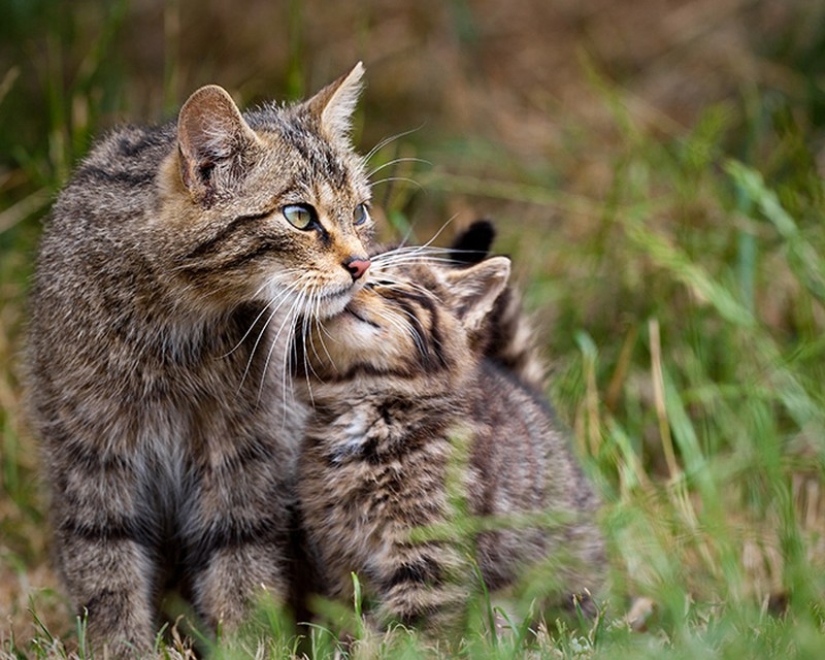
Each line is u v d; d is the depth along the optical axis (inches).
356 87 474.9
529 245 684.1
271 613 417.7
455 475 425.1
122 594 439.2
